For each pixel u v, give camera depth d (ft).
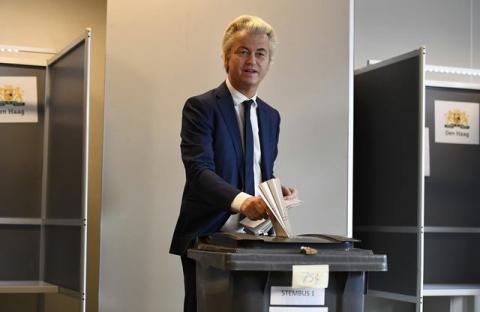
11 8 13.98
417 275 12.62
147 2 11.75
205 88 11.92
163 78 11.73
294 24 12.53
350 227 12.59
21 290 11.64
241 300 6.63
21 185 12.98
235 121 8.23
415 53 12.91
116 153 11.42
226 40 8.39
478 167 14.62
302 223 12.38
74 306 14.02
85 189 10.80
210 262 6.89
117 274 11.30
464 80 16.62
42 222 13.07
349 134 12.66
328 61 12.66
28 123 13.05
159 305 11.46
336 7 12.75
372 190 14.28
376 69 14.17
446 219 14.32
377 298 15.79
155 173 11.59
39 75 13.14
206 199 7.70
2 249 12.85
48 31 14.12
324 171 12.52
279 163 12.35
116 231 11.34
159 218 11.55
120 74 11.55
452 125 14.47
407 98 13.15
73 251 11.18
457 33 16.60
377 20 15.99
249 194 8.09
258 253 6.61
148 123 11.61
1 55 13.78
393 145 13.57
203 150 7.91
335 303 6.91
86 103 10.92
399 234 13.29
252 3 12.31
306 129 12.49
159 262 11.50
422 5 16.34
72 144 11.50
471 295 14.33
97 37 14.38
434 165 14.28
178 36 11.86
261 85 12.36
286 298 6.75
